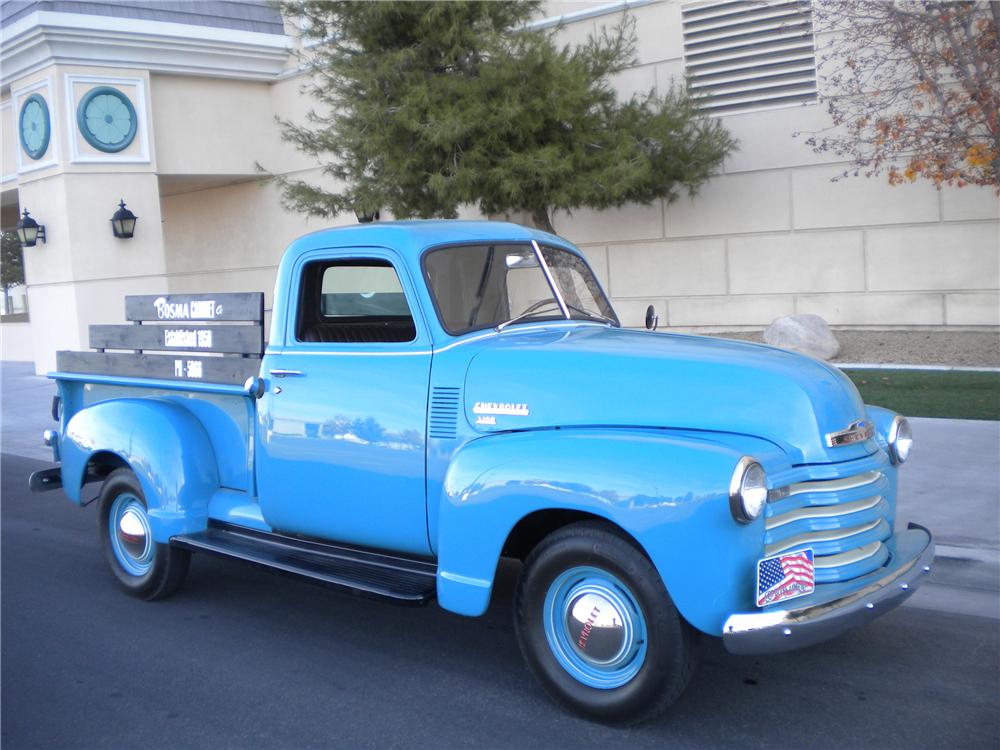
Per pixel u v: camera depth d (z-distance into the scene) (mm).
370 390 4707
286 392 5031
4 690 4609
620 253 15594
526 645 4164
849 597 3771
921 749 3779
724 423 3961
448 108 11070
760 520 3664
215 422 5660
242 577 6422
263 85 18922
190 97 17953
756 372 4047
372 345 4750
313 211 13000
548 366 4285
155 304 6008
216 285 20828
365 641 5156
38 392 16047
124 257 17047
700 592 3605
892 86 11477
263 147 19016
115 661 4953
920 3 10508
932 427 8883
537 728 4043
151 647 5141
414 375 4590
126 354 6207
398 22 11812
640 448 3770
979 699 4223
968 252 12773
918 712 4109
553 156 11203
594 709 3977
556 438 4008
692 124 12805
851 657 4734
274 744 3990
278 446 5066
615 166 11445
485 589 4105
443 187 10961
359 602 5852
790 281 14125
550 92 11148
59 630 5441
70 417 6719
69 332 16891
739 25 13945
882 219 13289
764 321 14422
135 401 5980
